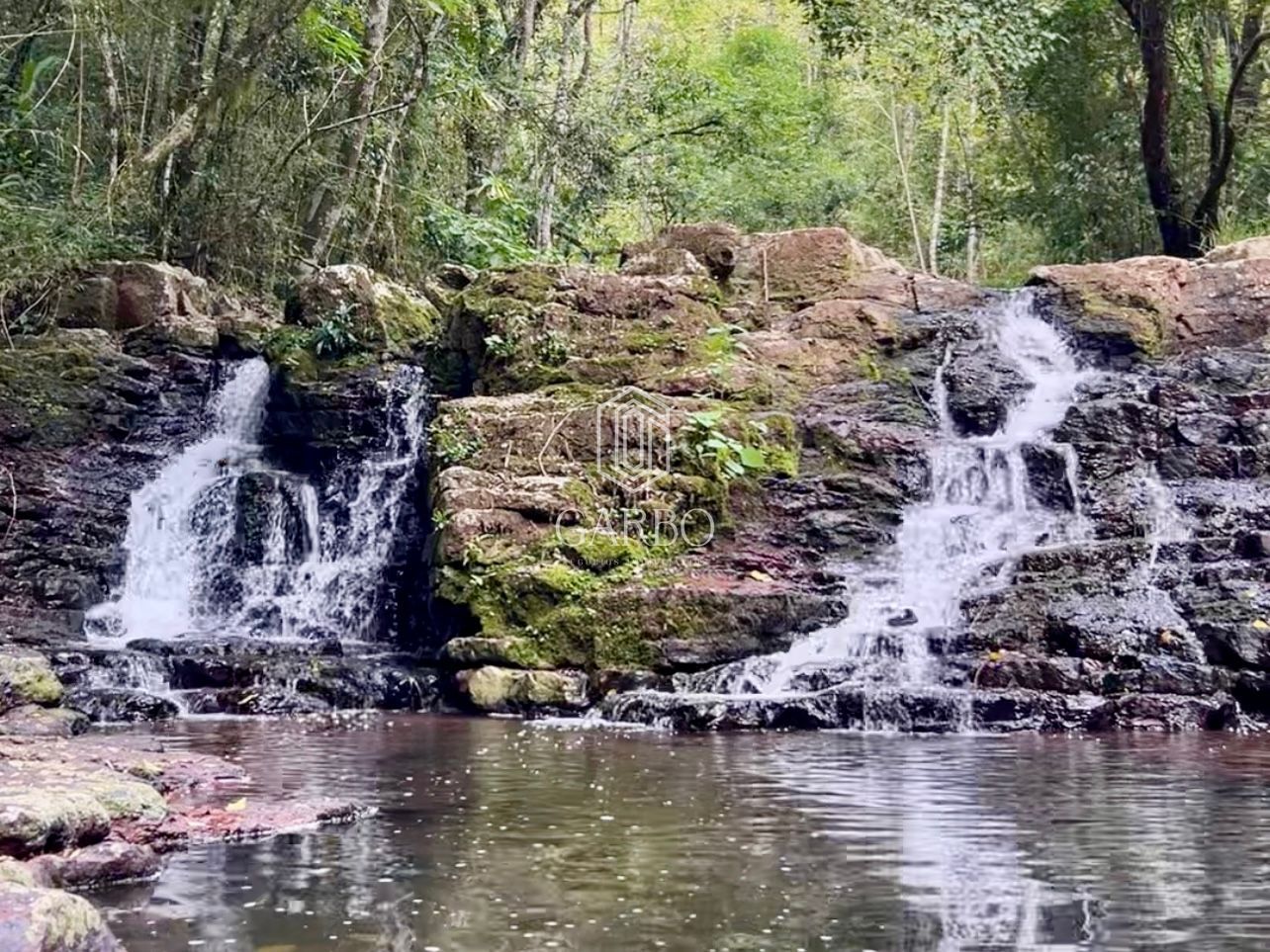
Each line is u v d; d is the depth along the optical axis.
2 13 15.49
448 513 11.50
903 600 11.23
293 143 18.03
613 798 6.29
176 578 13.75
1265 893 4.49
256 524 13.82
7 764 5.90
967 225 27.89
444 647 10.77
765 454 12.77
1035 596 10.80
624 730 9.16
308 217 18.61
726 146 29.25
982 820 5.77
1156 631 10.15
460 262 19.80
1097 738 8.70
